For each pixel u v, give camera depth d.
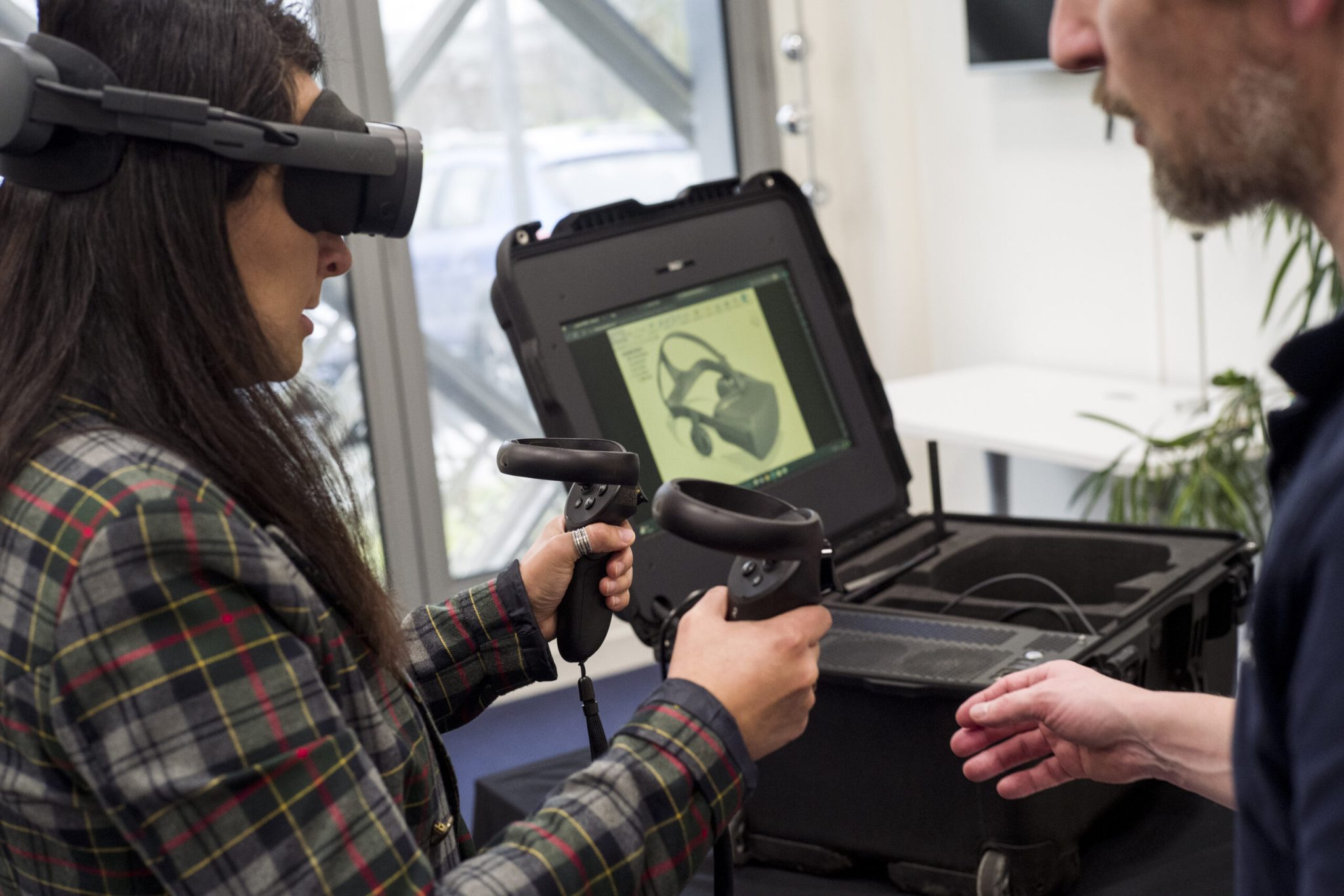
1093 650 1.07
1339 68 0.58
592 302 1.26
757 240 1.43
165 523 0.65
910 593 1.31
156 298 0.71
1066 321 3.55
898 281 4.03
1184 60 0.61
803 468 1.39
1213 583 1.25
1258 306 2.97
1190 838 1.12
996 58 3.43
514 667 1.03
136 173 0.70
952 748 1.01
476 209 3.65
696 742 0.75
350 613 0.78
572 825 0.72
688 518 0.73
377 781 0.70
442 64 3.53
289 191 0.76
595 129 3.77
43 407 0.70
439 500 3.64
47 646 0.65
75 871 0.70
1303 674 0.54
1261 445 2.42
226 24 0.73
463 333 3.67
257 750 0.65
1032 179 3.56
